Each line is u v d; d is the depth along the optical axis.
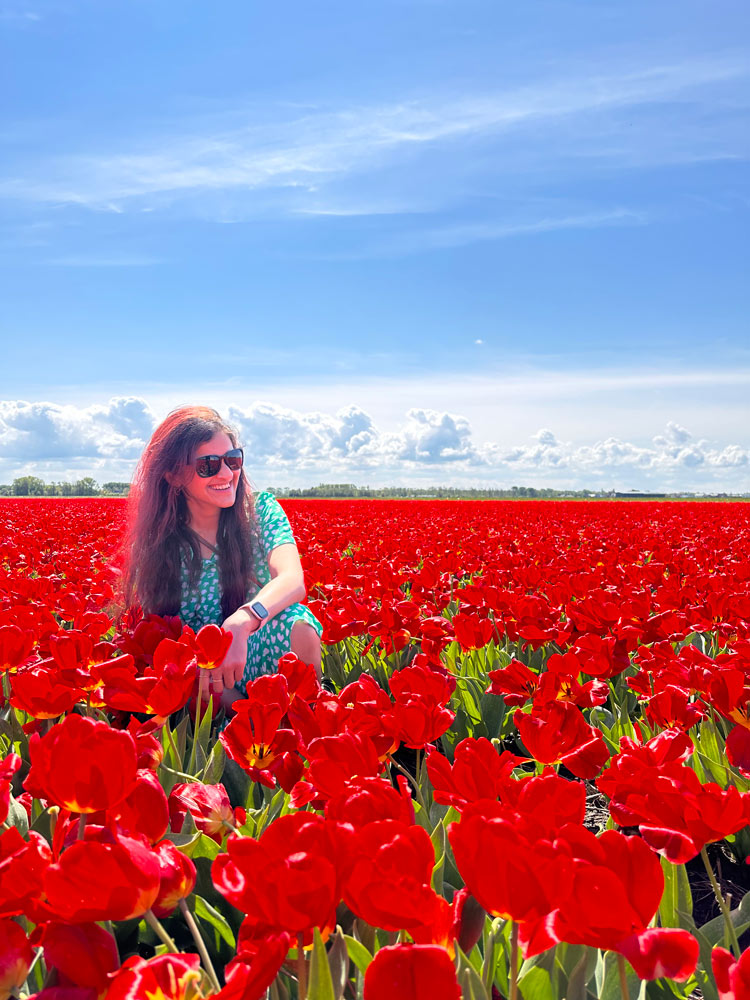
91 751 1.33
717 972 1.08
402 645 4.76
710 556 9.52
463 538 13.09
